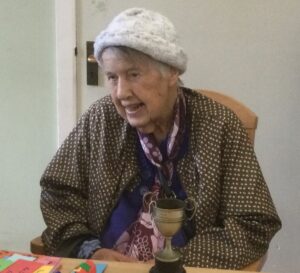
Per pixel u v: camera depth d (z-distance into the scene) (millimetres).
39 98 1973
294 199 1825
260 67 1740
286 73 1728
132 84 1089
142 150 1257
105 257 1135
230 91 1782
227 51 1748
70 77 1877
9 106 2008
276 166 1813
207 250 1116
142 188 1249
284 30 1693
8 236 2203
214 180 1184
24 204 2146
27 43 1917
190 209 1189
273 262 1898
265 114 1778
